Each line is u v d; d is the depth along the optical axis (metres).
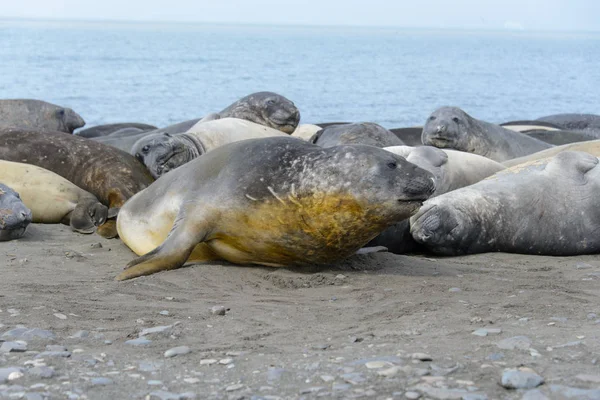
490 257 8.59
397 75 60.16
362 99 37.84
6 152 10.71
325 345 5.01
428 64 83.00
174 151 11.11
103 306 6.01
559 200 8.83
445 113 13.72
